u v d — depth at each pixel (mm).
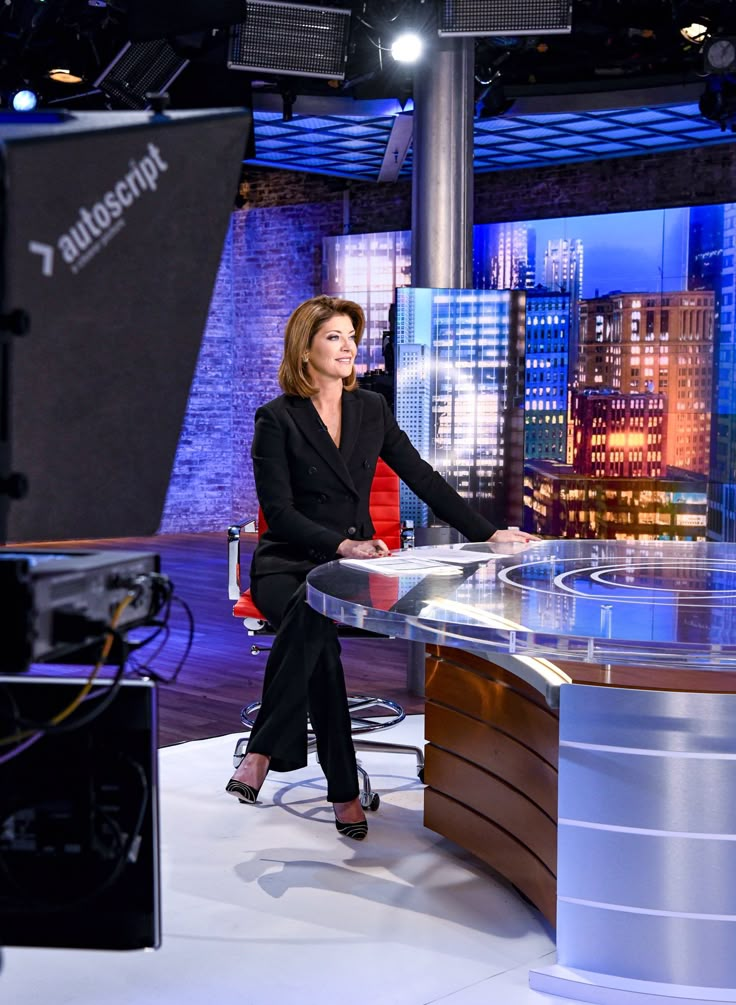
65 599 943
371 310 8922
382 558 2746
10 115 993
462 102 4695
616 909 1950
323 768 2740
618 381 8211
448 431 4809
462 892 2418
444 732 2652
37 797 1163
